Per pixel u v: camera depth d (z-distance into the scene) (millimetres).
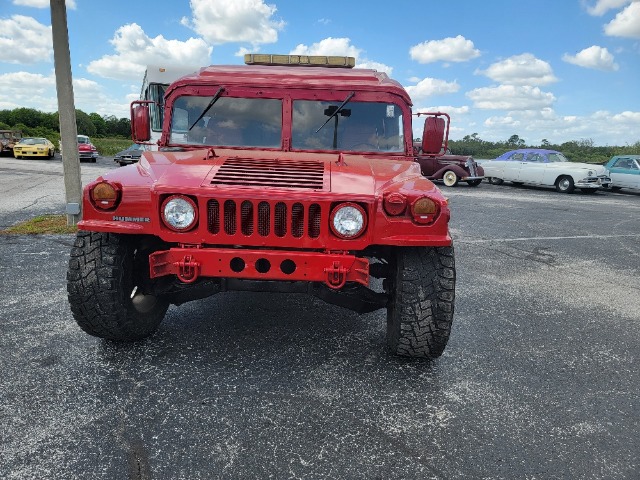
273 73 4449
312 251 3082
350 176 3305
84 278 3215
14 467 2281
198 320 4207
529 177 19875
